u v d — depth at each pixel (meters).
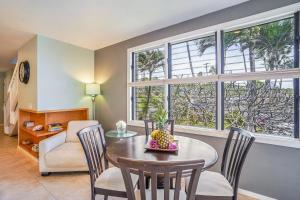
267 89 2.31
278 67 2.22
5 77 7.76
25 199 2.25
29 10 2.79
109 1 2.51
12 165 3.35
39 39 3.60
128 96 3.78
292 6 2.04
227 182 1.69
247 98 2.45
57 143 3.23
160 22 3.02
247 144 1.58
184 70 3.06
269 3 2.19
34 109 3.68
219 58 2.60
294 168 2.03
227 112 2.61
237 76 2.44
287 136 2.18
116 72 4.02
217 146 2.58
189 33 2.88
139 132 3.60
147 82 3.48
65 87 4.01
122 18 2.95
